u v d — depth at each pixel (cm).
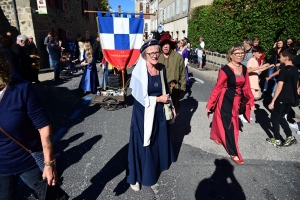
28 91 143
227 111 312
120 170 292
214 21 1212
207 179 276
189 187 262
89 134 393
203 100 616
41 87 729
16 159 154
